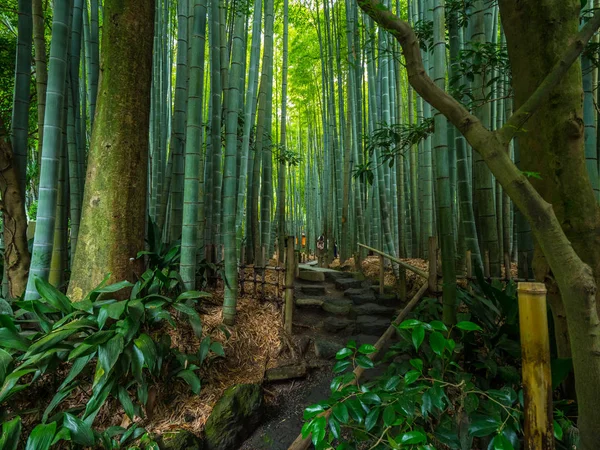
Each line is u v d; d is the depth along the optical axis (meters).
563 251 0.68
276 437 1.87
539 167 1.12
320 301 3.65
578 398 0.71
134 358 1.58
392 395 1.02
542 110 1.10
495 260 2.66
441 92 0.81
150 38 2.14
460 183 2.91
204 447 1.71
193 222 2.38
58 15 1.95
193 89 2.33
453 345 1.01
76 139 2.83
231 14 4.48
